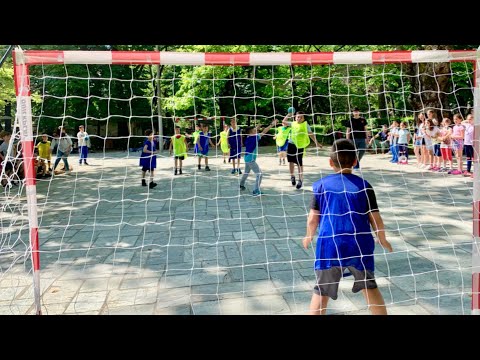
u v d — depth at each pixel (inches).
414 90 650.8
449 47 549.6
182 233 223.1
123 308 133.0
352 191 104.3
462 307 126.2
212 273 161.8
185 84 749.3
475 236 119.3
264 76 792.3
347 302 131.0
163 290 146.7
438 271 156.3
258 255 182.2
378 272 157.2
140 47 828.6
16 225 252.5
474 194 120.1
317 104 847.1
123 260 180.9
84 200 339.3
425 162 478.3
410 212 260.5
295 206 285.3
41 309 133.1
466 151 417.4
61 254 192.1
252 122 930.1
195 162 639.1
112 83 1042.7
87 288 150.6
